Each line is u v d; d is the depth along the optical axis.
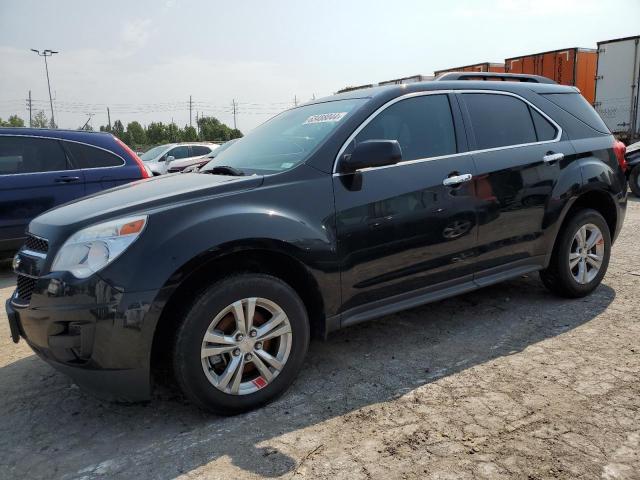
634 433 2.50
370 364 3.40
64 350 2.60
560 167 4.13
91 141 6.71
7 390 3.25
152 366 2.77
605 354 3.39
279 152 3.41
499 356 3.44
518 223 3.91
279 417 2.79
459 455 2.38
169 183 3.27
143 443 2.62
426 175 3.44
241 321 2.76
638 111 14.14
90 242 2.60
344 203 3.11
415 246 3.39
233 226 2.71
